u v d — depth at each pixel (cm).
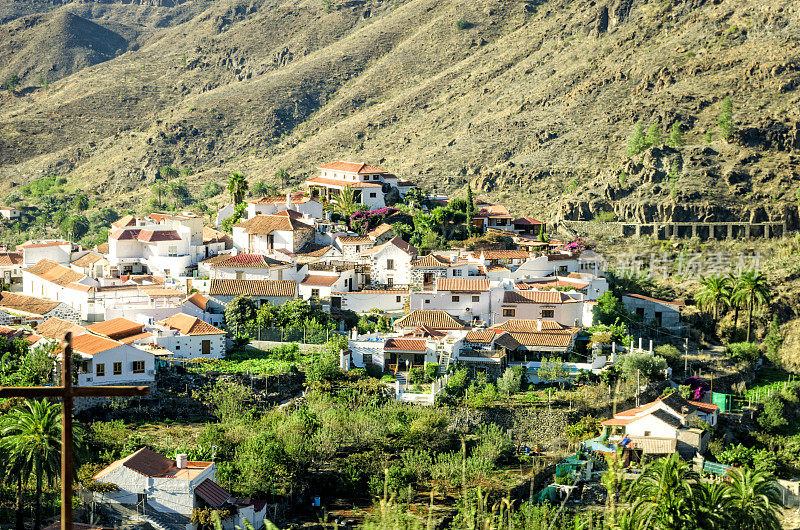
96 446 13188
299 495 12975
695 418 16625
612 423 16075
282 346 17325
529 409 16088
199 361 16512
